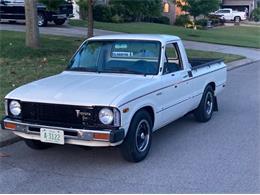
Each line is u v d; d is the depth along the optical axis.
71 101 5.99
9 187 5.50
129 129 6.17
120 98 5.95
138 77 6.99
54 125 6.11
